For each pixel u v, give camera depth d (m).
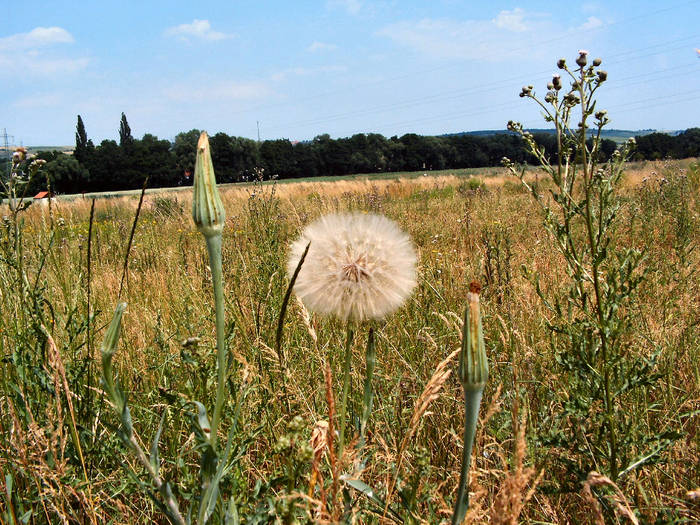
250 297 3.51
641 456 2.07
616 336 2.17
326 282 1.51
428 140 104.31
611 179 2.35
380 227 1.67
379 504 1.52
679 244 5.03
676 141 41.06
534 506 2.15
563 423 2.62
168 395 1.73
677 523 1.89
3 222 3.11
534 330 3.46
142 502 2.10
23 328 2.64
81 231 7.38
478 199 12.69
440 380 1.55
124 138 106.56
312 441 1.52
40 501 1.90
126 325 3.69
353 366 3.07
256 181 7.37
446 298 4.23
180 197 15.23
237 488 1.81
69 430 2.05
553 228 2.46
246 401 2.29
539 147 2.53
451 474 2.18
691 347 3.23
